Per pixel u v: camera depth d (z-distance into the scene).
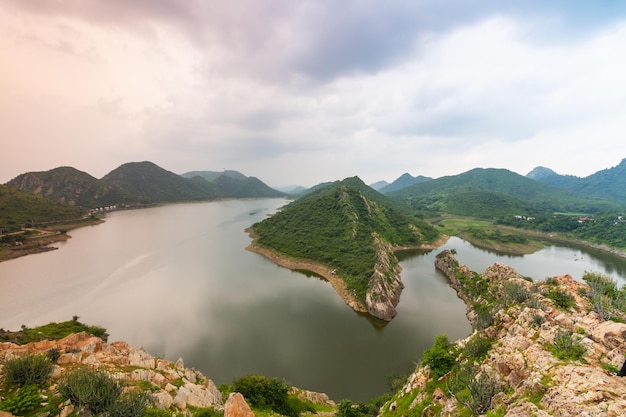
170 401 26.48
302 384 49.91
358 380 51.00
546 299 33.56
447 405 26.48
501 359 27.28
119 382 24.23
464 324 70.62
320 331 66.75
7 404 20.20
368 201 182.12
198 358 55.88
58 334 51.94
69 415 20.58
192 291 87.88
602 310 29.03
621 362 20.83
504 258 135.50
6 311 73.38
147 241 157.25
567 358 23.03
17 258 123.44
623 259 137.00
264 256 130.75
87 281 94.38
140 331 64.62
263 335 64.38
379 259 101.31
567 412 17.34
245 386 36.44
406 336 65.06
